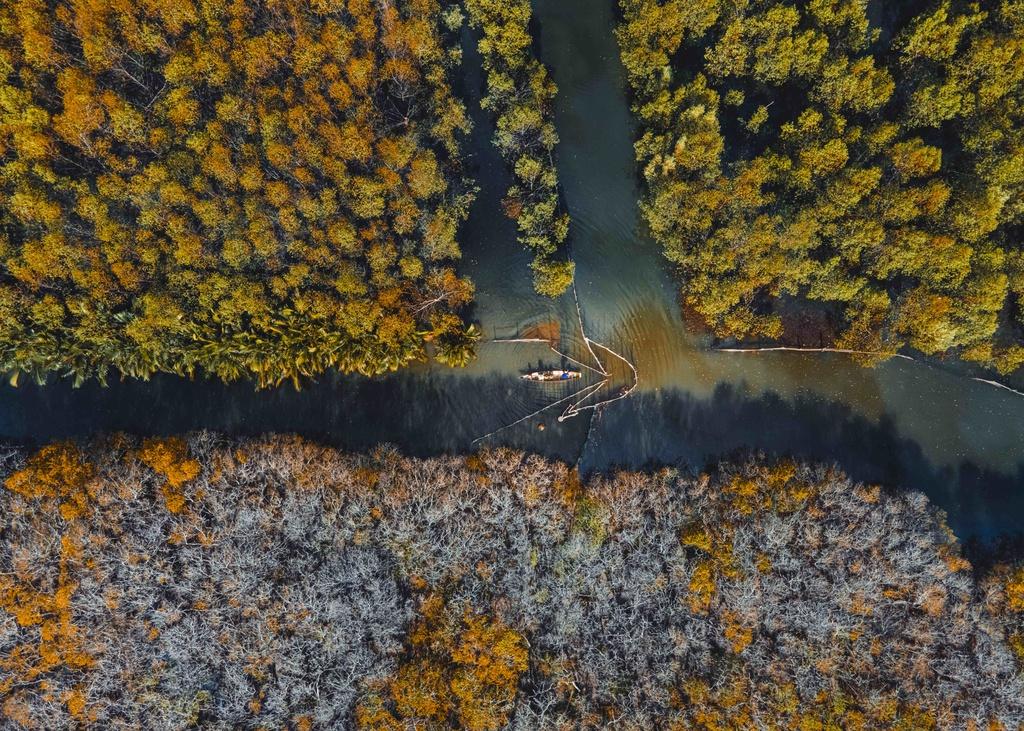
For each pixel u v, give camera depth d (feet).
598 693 111.34
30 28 113.60
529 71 117.80
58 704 105.81
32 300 114.42
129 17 115.65
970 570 114.11
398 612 111.34
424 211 117.29
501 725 109.60
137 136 116.26
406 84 118.11
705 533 112.68
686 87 115.34
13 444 118.11
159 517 110.22
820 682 110.01
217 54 116.67
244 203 115.96
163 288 115.85
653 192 117.80
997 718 107.76
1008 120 111.24
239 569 109.91
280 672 109.70
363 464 115.75
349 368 118.52
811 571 112.57
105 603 107.24
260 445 114.42
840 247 114.32
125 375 117.70
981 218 109.09
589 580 113.29
